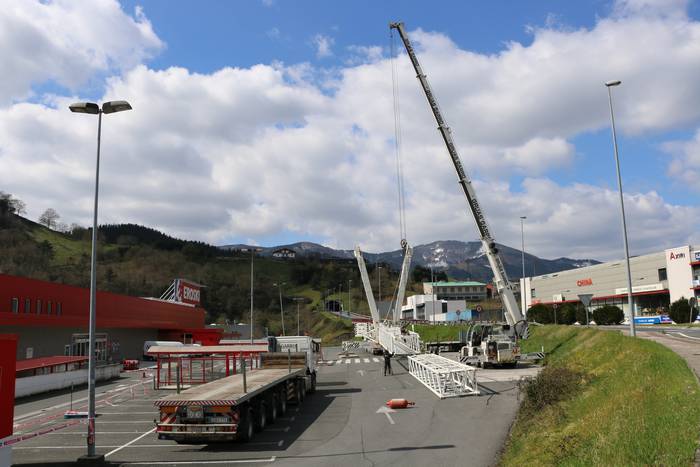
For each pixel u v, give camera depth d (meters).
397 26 37.22
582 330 36.69
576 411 14.11
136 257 168.25
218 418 14.41
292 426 17.86
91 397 13.59
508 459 11.96
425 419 18.36
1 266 116.12
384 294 177.00
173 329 72.81
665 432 8.48
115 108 15.30
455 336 69.56
